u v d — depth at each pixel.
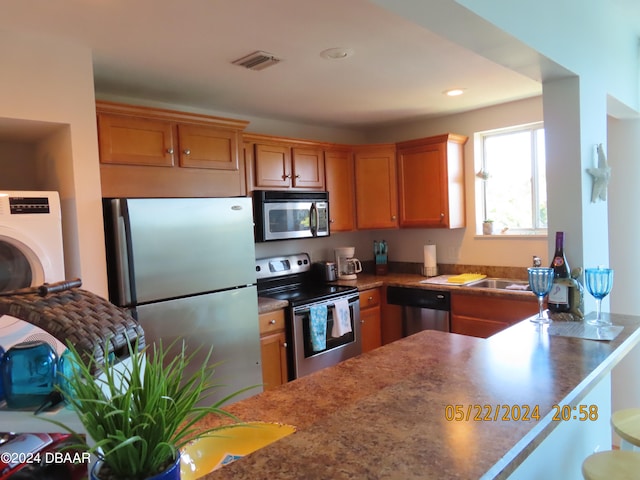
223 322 2.65
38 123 2.05
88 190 2.16
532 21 1.62
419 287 3.70
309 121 4.03
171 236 2.41
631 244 3.00
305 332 3.27
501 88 3.17
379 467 0.74
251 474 0.73
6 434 0.91
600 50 2.19
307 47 2.25
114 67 2.42
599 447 1.98
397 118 4.04
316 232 3.71
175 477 0.65
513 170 3.79
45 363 0.81
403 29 2.06
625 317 1.88
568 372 1.22
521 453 0.81
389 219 4.12
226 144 3.00
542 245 3.56
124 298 2.25
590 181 2.03
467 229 4.00
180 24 1.92
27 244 1.87
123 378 0.70
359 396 1.36
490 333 3.29
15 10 1.74
